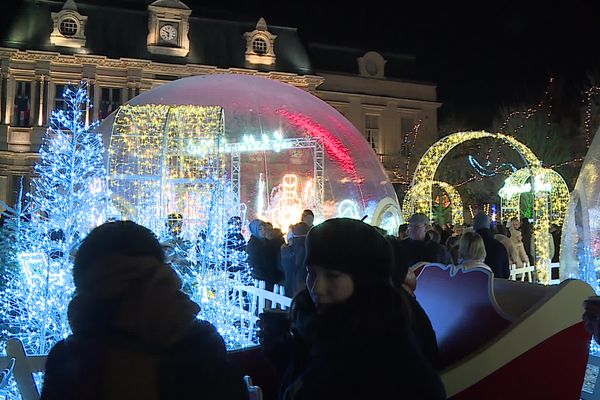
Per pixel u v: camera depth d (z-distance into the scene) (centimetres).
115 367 192
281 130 2341
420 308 310
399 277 309
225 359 213
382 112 4356
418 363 237
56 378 202
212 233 935
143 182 1595
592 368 461
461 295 473
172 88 2236
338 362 233
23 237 808
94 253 212
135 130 1705
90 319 201
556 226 1634
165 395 193
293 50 4156
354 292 244
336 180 2539
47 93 3541
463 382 400
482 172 3703
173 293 209
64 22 3625
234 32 4041
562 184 1820
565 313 424
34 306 712
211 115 1508
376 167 2577
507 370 406
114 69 3675
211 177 1320
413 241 811
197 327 213
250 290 933
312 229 256
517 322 414
